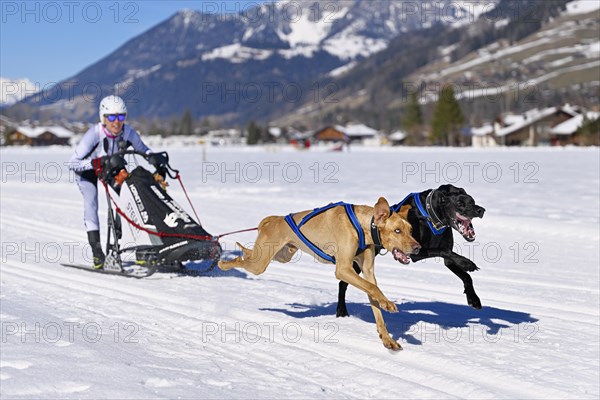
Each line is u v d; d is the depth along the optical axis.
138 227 9.52
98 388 4.67
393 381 5.35
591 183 25.45
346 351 6.21
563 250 11.69
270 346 6.24
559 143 97.25
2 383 4.65
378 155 62.78
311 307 7.86
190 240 9.31
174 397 4.62
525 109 135.12
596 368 5.75
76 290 8.50
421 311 7.77
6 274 9.43
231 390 4.91
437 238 6.91
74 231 13.83
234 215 16.16
